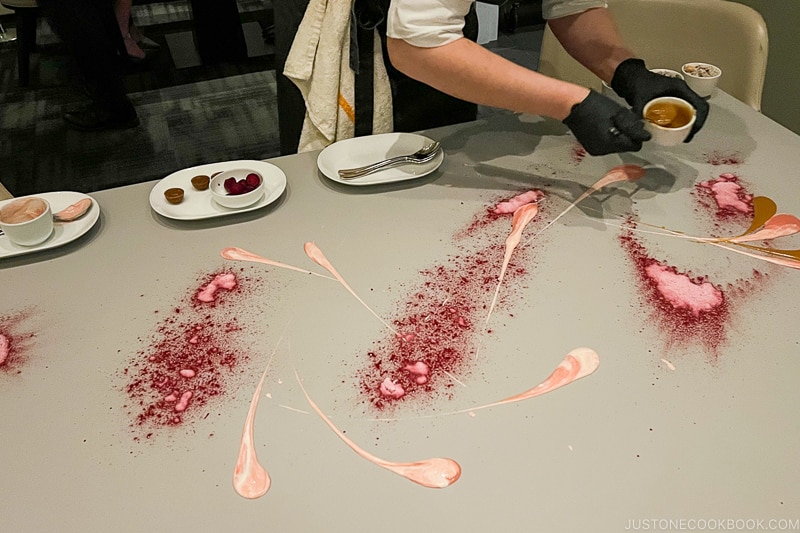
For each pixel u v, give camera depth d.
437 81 1.00
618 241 0.98
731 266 0.93
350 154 1.20
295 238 1.00
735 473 0.67
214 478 0.68
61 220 1.03
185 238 1.01
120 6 2.87
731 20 1.43
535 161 1.19
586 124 0.98
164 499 0.66
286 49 1.33
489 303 0.88
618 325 0.84
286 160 1.20
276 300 0.89
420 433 0.71
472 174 1.15
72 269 0.95
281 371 0.79
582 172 1.15
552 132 1.28
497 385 0.76
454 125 1.30
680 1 1.47
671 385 0.76
